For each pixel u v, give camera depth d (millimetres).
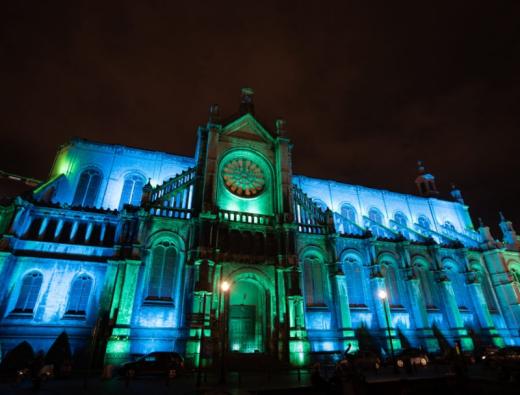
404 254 41250
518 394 18375
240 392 18078
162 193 35188
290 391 19156
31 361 23859
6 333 26406
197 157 38969
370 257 39281
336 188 52500
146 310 29203
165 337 28703
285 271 33531
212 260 31109
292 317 31781
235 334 32938
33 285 28641
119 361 26125
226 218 35594
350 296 37438
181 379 23281
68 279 29453
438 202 58688
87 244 31234
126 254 30391
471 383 21219
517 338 42562
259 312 33469
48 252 29891
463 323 40531
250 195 38375
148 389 19141
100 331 27609
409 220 55031
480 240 51531
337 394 18422
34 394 17750
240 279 33094
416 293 39094
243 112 42125
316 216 39844
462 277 44812
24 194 30688
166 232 32406
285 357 30000
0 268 27297
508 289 44812
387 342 35500
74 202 38156
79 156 40375
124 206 32500
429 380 22016
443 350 36875
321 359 31906
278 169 39531
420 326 37625
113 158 41750
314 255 37500
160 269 31203
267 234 35625
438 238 50469
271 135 41875
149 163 43094
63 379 23156
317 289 36031
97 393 17922
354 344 33562
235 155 39812
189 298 29875
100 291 29703
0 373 23688
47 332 27359
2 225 29406
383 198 55188
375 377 23031
